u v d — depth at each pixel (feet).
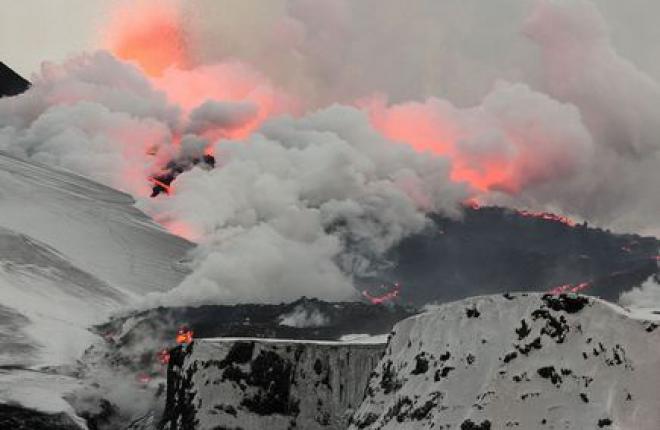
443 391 277.64
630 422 241.76
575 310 270.05
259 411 366.43
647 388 248.11
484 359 277.44
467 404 267.18
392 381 304.91
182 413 369.91
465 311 294.66
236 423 361.10
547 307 274.16
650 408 243.81
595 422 244.42
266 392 370.32
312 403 368.68
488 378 268.82
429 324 305.12
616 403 246.88
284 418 366.22
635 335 259.19
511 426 253.85
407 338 311.27
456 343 289.33
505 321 282.36
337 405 368.27
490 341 280.72
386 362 314.14
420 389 286.66
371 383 314.14
